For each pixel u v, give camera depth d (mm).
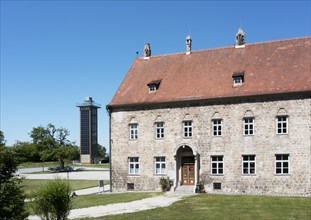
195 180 39750
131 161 43531
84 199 37312
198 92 40969
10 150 16078
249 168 38031
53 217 21766
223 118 39312
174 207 29891
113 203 33562
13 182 15984
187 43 47344
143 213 27453
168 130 41719
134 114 43656
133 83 46500
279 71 39188
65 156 82812
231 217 25266
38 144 86812
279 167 36906
